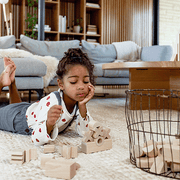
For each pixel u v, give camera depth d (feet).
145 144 2.52
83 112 3.40
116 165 2.44
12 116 3.78
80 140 3.45
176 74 7.12
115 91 14.23
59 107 2.82
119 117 5.50
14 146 3.10
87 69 2.97
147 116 5.64
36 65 7.37
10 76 4.62
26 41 10.56
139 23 18.37
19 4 17.61
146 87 7.10
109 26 17.48
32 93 12.05
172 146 2.19
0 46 9.70
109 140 3.02
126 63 6.18
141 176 2.15
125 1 17.84
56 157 2.68
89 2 17.92
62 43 11.27
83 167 2.38
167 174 2.17
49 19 17.81
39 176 2.15
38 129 2.99
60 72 3.02
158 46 12.30
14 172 2.23
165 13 19.10
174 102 7.09
